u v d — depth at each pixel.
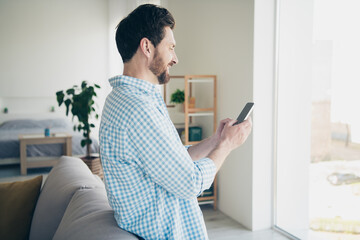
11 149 5.22
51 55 6.70
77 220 1.21
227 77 3.40
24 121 6.36
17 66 6.54
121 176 0.99
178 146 0.98
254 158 3.05
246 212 3.18
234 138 1.10
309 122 2.88
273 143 3.10
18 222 1.73
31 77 6.63
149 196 1.02
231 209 3.44
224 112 3.48
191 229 1.09
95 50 6.90
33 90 6.66
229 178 3.46
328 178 2.78
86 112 4.31
